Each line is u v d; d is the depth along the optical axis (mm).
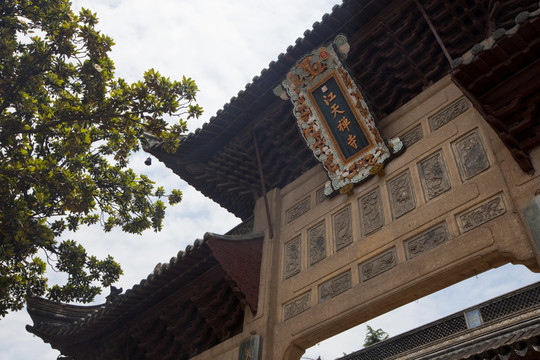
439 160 11008
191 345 14141
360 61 13211
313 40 13102
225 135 15305
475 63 7965
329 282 11555
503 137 8609
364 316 10594
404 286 9922
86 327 15453
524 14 7453
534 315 12789
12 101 12859
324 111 12820
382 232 11125
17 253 12227
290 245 13281
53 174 12305
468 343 13172
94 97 13195
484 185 9805
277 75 13805
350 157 12547
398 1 12359
